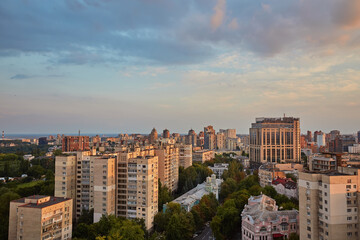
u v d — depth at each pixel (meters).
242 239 183.38
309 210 143.12
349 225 134.88
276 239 163.50
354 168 142.12
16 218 170.38
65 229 178.88
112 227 174.50
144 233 186.12
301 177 148.88
